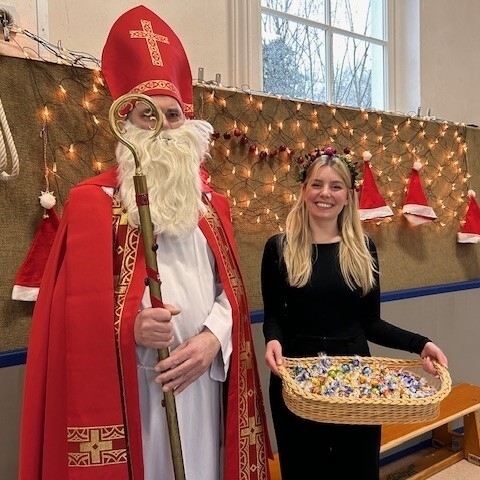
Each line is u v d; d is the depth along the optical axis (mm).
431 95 3119
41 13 1791
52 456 1203
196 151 1300
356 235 1689
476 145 3055
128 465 1201
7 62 1640
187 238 1292
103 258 1214
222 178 2111
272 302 1705
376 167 2611
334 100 2898
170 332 1154
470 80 3340
